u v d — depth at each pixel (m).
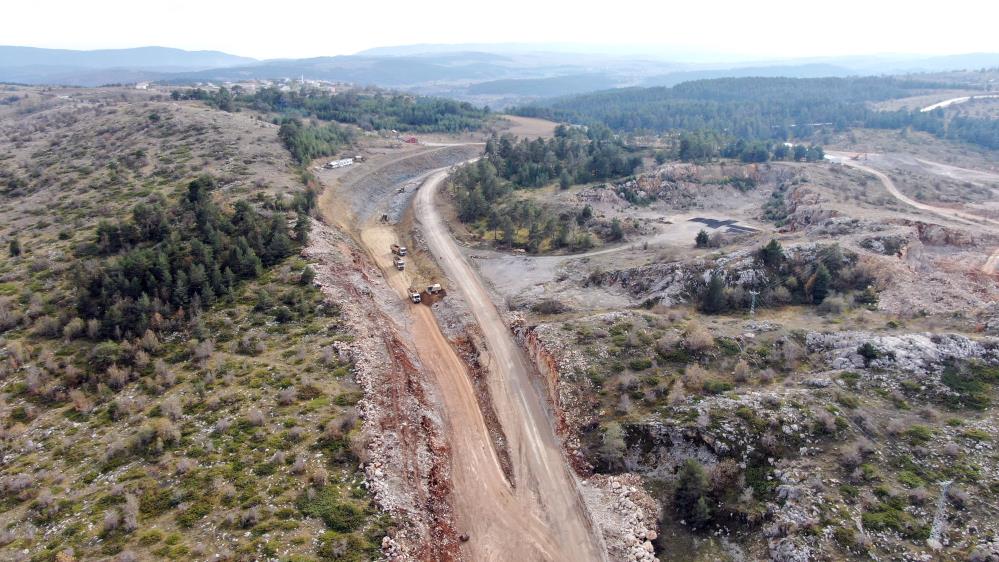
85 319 57.75
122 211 83.50
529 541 42.44
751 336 58.97
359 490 39.75
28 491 38.34
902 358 50.22
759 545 39.28
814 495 40.03
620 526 42.69
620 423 50.31
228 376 51.03
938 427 43.50
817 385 49.62
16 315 57.62
